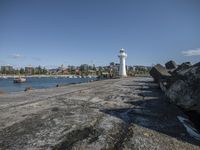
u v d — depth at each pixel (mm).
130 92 12203
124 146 4086
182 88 6703
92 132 4828
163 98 9828
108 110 7148
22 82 70062
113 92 12211
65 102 8594
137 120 5965
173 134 4918
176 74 8156
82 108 7383
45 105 7914
